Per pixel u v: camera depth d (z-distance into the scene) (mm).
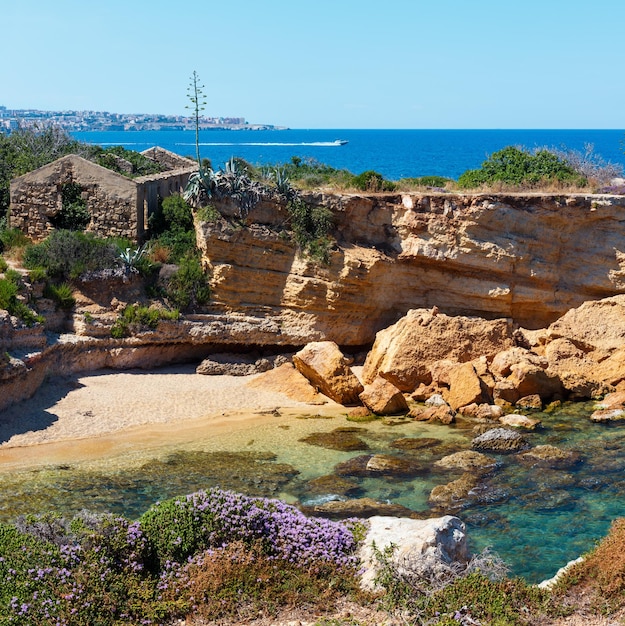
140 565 18844
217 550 19297
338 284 41875
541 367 39281
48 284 38906
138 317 39281
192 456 30578
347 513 25141
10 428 31906
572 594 18203
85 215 42781
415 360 38938
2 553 18016
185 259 42031
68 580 17766
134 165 56719
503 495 26781
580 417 36312
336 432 33719
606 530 23984
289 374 39469
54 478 28094
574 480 28078
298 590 18641
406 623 17109
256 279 41812
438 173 123188
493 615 17328
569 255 45250
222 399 37125
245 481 28094
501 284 44125
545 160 55688
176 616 17781
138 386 37469
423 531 19734
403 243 43562
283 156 159250
